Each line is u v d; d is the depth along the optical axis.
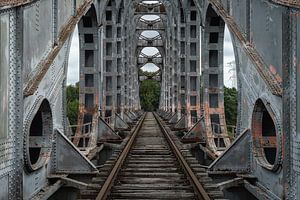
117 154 14.76
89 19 19.70
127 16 35.50
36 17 9.60
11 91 7.91
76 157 11.69
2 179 7.47
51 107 10.89
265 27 9.97
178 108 30.77
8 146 7.77
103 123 20.30
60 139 11.65
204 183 9.99
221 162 11.68
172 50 36.44
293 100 8.13
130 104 42.56
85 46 20.11
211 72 19.44
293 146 8.18
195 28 26.88
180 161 13.07
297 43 7.87
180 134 24.91
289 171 8.38
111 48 28.72
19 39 8.16
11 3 7.57
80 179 11.62
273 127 11.14
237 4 12.67
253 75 10.77
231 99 52.72
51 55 10.73
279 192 9.07
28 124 8.73
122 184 10.64
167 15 41.09
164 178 11.39
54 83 11.22
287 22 8.34
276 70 9.18
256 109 10.74
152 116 58.59
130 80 42.22
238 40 11.83
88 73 20.12
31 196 9.38
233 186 10.98
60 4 12.05
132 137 20.77
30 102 9.02
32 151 11.16
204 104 19.41
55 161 11.64
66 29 12.38
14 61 8.06
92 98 20.16
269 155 11.43
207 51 19.33
